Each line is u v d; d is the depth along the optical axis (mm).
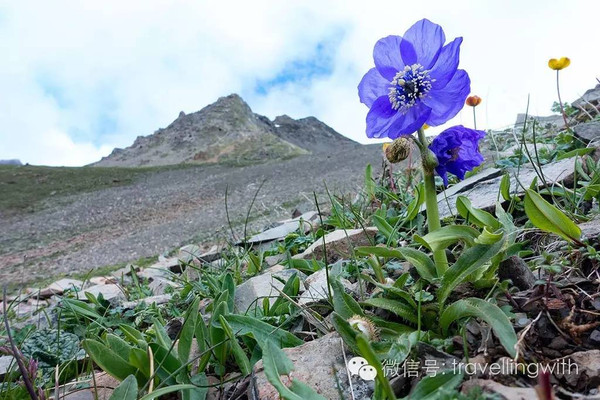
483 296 1901
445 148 1908
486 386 1355
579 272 1923
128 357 2018
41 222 29484
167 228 20875
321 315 2275
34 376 1937
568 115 5348
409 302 1904
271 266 3703
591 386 1391
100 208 31672
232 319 2082
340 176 27938
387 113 1925
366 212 4203
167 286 4137
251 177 36844
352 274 2611
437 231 1944
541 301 1697
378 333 1779
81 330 2957
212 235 14594
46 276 14633
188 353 1977
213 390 1985
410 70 1849
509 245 1929
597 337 1574
